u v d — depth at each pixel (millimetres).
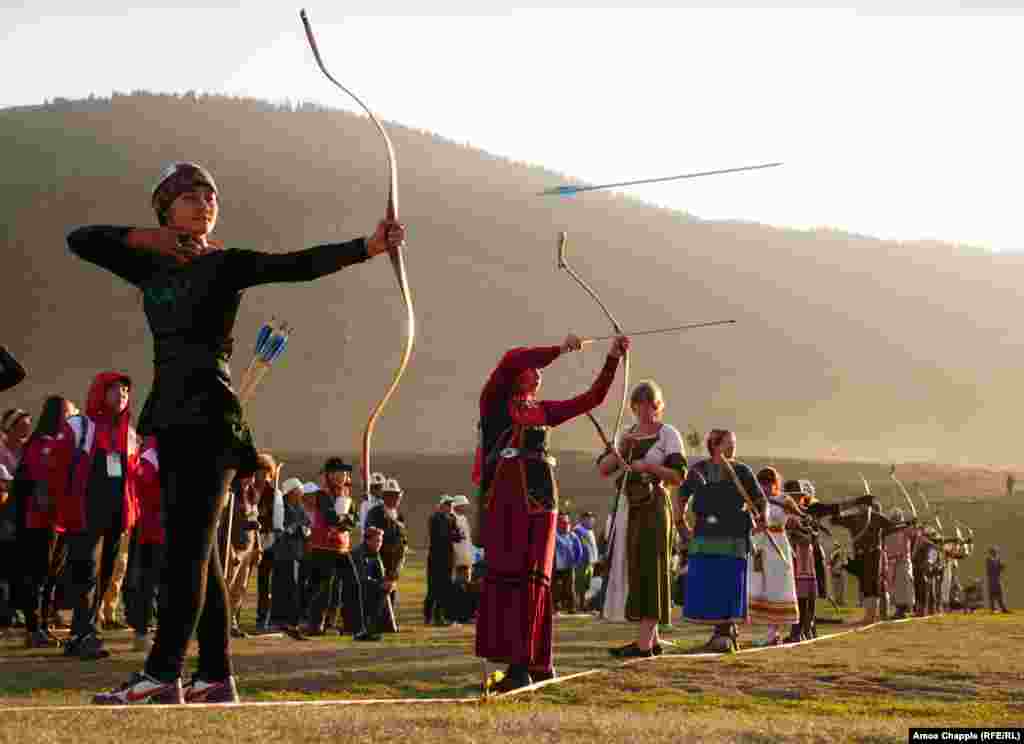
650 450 11211
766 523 13484
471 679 9578
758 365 194125
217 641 5816
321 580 14586
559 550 22656
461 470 83625
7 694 8195
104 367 164750
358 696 8727
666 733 5363
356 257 5410
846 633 15758
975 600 39312
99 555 11023
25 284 182500
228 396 5453
